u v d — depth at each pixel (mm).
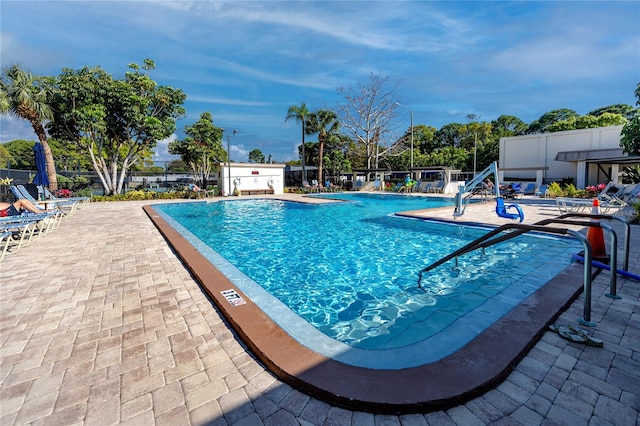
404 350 2484
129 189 22422
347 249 7004
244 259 6309
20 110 15562
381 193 23859
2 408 1920
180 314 3230
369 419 1801
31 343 2672
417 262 5934
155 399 1992
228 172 22656
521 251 6152
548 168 24188
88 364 2373
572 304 3225
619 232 7078
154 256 5586
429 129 51375
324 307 4031
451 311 3783
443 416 1800
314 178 35125
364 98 31797
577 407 1836
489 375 2051
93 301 3568
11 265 4996
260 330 2719
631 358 2295
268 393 2039
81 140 18891
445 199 18656
